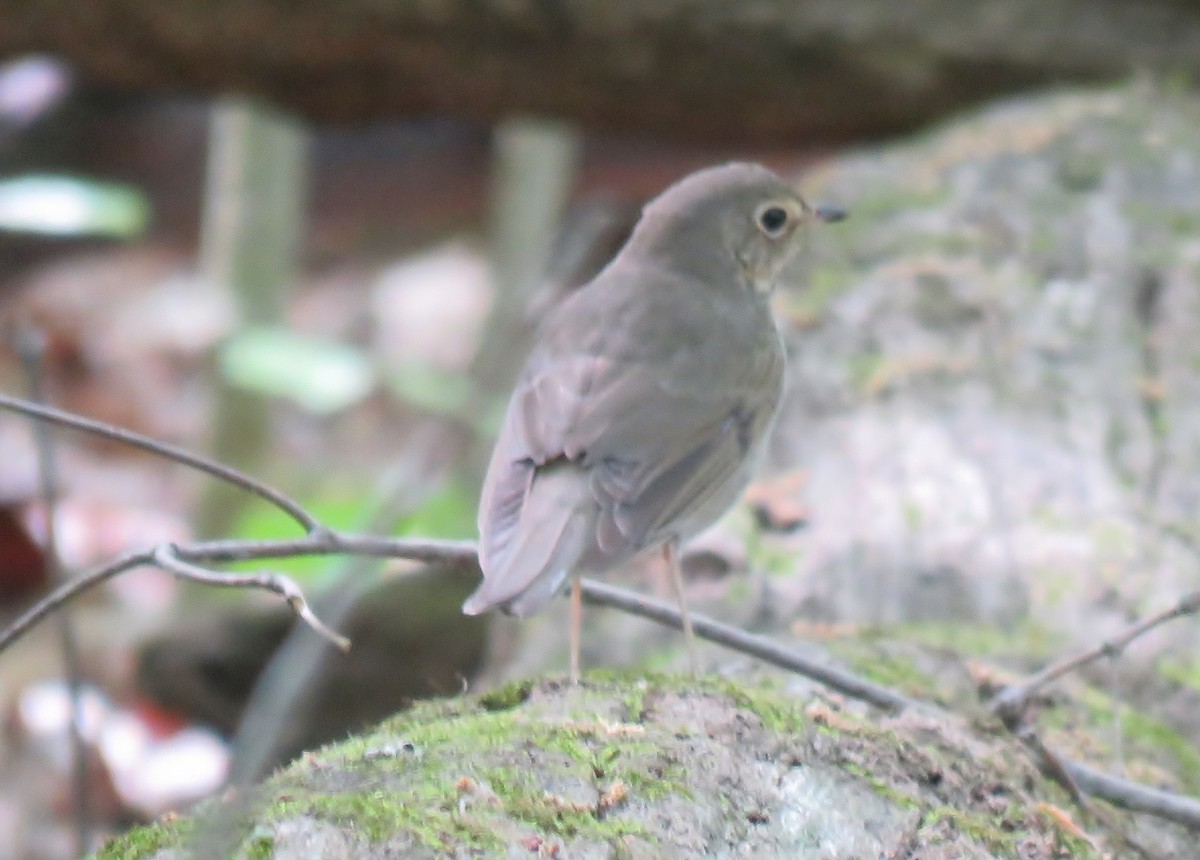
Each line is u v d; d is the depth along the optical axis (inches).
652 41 572.7
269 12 550.6
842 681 269.7
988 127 548.1
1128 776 284.4
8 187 506.0
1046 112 554.9
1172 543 355.6
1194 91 592.1
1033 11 590.9
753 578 346.6
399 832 203.3
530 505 264.4
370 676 434.0
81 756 383.9
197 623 502.0
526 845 205.8
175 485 722.2
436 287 866.8
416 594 446.9
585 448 274.1
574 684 259.4
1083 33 592.1
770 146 630.5
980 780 243.1
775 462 384.8
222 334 599.2
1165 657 324.5
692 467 282.4
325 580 429.4
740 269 326.3
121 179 930.1
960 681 297.1
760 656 272.7
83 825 381.4
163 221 917.8
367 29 558.6
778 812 225.8
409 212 935.0
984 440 386.9
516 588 247.1
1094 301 440.8
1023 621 333.7
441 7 554.3
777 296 446.9
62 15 552.1
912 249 463.8
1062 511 364.2
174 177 932.6
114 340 813.2
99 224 498.9
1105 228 474.0
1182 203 491.5
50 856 478.9
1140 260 459.2
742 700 251.4
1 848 477.4
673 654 327.3
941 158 522.3
